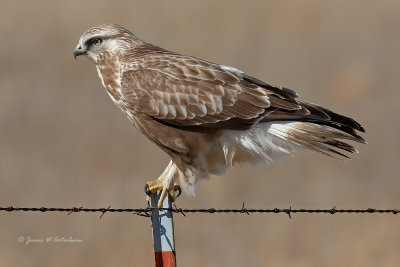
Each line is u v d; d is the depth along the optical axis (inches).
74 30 1311.5
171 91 415.2
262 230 625.3
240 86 412.8
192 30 1305.4
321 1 1417.3
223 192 701.9
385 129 884.6
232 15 1365.7
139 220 634.2
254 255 597.9
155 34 1295.5
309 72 1113.4
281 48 1221.7
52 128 879.1
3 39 1256.8
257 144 410.3
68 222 628.1
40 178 746.2
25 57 1176.8
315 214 661.3
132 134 853.8
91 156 797.9
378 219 633.6
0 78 1079.6
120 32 435.2
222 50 1220.5
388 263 575.8
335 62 1154.7
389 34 1282.0
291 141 403.2
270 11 1373.0
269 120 406.9
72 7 1406.3
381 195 733.9
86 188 716.7
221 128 412.2
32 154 812.6
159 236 371.6
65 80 1073.5
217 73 416.2
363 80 1055.6
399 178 762.8
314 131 401.4
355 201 709.9
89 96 992.2
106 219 632.4
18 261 590.6
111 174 761.6
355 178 759.7
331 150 402.6
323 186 735.7
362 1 1425.9
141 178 752.3
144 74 420.8
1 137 855.7
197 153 417.1
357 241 598.5
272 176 741.3
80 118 911.7
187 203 678.5
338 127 403.9
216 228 640.4
